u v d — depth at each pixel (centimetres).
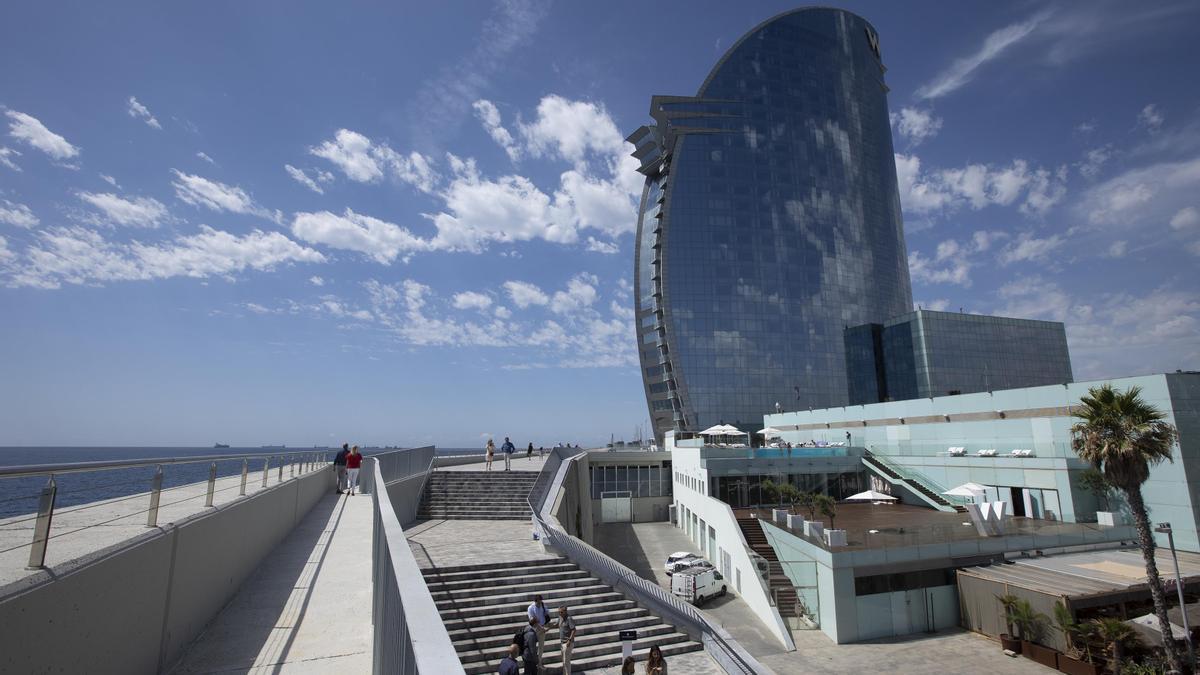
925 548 2683
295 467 2234
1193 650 1988
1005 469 3706
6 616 433
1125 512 3192
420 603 418
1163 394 3109
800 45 12706
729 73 11888
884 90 14500
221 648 812
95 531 710
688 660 1465
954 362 9588
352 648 819
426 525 2391
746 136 11638
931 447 4316
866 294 11894
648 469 6166
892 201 13500
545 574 1742
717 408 10294
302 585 1134
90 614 557
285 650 808
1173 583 2347
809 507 3766
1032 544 2864
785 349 10781
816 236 11656
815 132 12294
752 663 1336
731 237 11050
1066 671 2108
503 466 4234
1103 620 2030
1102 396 2316
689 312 10650
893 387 10231
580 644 1484
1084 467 3291
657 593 1644
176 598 779
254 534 1247
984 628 2500
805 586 2784
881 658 2289
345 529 1780
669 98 11406
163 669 732
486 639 1435
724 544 3572
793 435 6556
